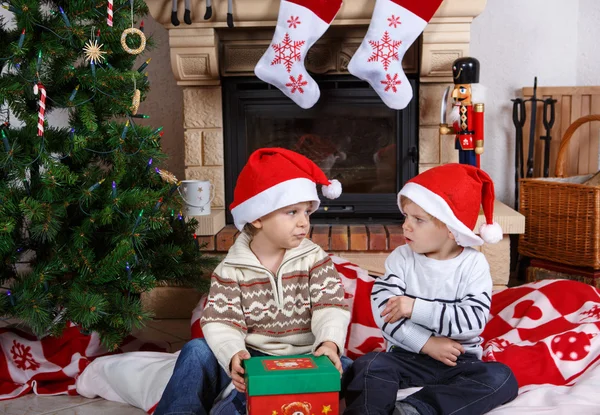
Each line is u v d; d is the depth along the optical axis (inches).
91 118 68.9
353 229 100.4
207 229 97.8
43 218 64.4
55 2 73.0
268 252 56.4
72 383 71.4
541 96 122.2
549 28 124.0
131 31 71.4
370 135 107.8
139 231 70.3
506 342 70.4
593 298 76.2
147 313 70.7
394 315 55.3
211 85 104.2
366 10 95.2
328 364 48.6
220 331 53.3
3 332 75.5
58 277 73.5
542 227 106.7
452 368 56.1
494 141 128.0
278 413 46.5
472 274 55.8
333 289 55.6
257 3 95.7
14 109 67.6
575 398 56.4
